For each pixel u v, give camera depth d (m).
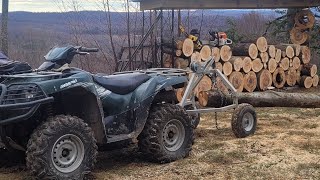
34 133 3.25
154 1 8.30
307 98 6.31
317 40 10.71
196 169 3.82
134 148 4.55
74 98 3.60
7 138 3.36
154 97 3.96
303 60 9.66
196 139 4.93
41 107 3.46
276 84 9.23
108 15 9.38
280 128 5.44
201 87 7.30
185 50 7.82
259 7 9.28
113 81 3.82
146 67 8.42
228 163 4.00
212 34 8.33
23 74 3.46
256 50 8.74
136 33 9.23
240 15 12.97
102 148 4.01
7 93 3.26
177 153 4.07
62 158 3.32
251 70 8.73
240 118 4.92
